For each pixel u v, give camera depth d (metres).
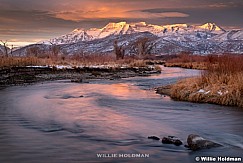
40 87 32.09
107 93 26.73
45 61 55.72
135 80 41.09
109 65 63.12
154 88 30.28
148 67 64.69
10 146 10.38
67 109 18.23
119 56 89.62
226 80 21.17
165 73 53.84
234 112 16.72
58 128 13.11
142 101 21.44
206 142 10.03
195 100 20.75
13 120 14.86
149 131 12.48
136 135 11.80
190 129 12.86
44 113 16.84
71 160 8.97
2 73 40.06
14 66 46.94
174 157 9.19
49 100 22.36
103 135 11.84
